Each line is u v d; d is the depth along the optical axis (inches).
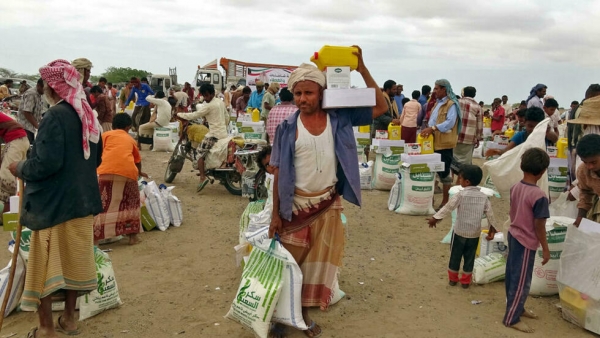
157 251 242.4
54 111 145.2
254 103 626.8
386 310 183.2
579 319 170.1
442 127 309.0
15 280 172.4
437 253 246.4
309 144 149.7
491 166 278.4
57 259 151.3
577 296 170.2
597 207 180.7
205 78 1438.2
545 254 165.2
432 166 310.7
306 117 153.0
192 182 402.3
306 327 153.3
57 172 147.9
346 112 155.8
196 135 369.7
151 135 565.3
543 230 163.9
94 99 425.7
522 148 269.3
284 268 153.4
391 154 379.2
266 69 1417.3
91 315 172.9
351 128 156.6
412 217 312.8
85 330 164.9
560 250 192.7
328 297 156.9
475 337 164.1
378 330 167.9
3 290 170.1
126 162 241.1
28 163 143.3
